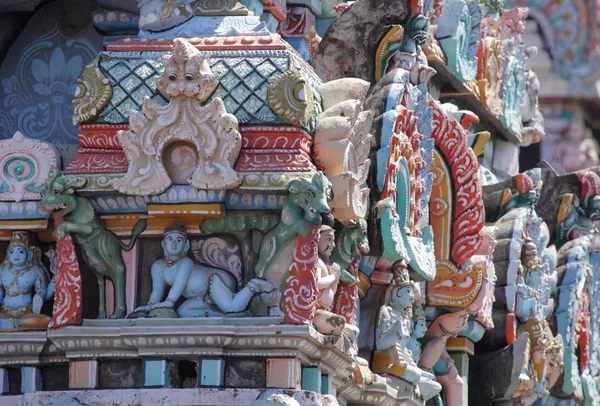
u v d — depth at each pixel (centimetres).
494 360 2628
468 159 2403
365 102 2097
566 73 4469
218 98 1852
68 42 2117
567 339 2950
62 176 1884
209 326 1825
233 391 1825
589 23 4459
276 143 1866
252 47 1909
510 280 2652
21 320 1923
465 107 2889
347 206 1916
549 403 2959
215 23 1967
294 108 1861
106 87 1897
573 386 2950
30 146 1928
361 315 2153
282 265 1870
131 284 1902
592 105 4553
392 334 2139
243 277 1884
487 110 2934
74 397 1853
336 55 2219
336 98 1959
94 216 1892
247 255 1884
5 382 1923
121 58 1920
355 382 2042
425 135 2231
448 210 2408
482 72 2884
